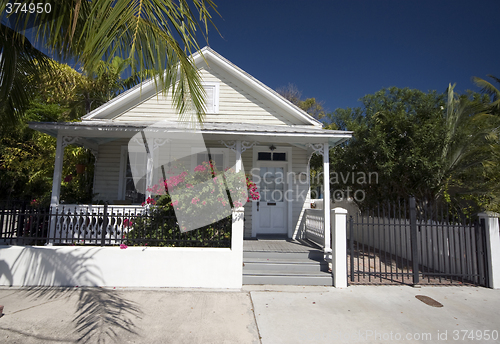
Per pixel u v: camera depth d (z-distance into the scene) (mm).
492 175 7746
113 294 5086
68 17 4734
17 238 5781
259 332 3852
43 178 14703
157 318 4188
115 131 7266
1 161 14516
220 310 4527
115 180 9203
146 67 4070
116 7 3201
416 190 8406
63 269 5473
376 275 6707
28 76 6336
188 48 3885
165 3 3590
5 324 3855
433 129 7566
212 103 9414
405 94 8945
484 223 6035
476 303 4988
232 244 5648
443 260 6777
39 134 13641
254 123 9391
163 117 9133
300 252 6734
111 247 5648
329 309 4656
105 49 3381
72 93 12117
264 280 5883
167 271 5539
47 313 4242
